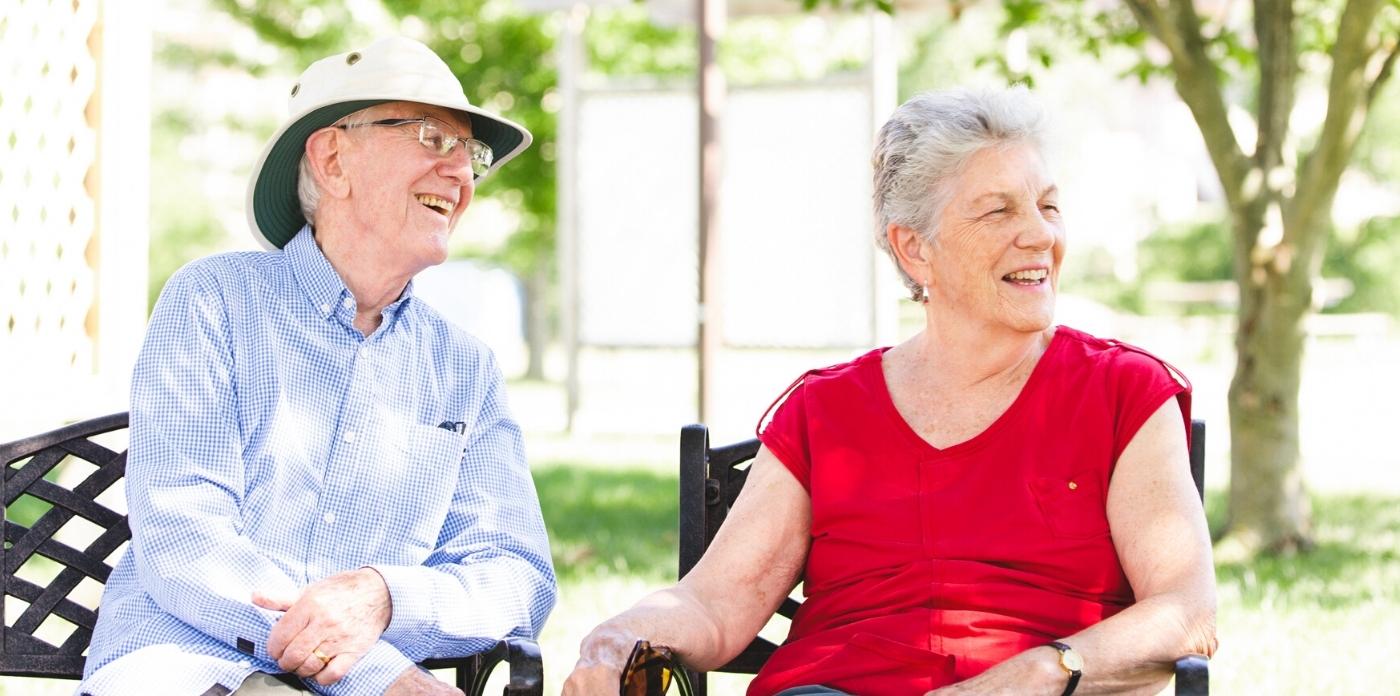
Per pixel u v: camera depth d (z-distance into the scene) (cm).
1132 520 238
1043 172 249
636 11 1720
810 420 260
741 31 1898
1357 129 637
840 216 1156
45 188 470
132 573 265
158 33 2178
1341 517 784
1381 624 511
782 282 1179
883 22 1123
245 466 259
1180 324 2509
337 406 266
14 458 271
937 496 247
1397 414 1434
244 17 1652
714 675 454
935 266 252
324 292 270
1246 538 669
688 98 1195
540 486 908
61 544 276
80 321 487
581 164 1231
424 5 1652
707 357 993
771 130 1168
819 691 240
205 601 243
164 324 260
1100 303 2767
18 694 444
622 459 1068
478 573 263
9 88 454
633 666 232
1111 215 3116
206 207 2247
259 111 2312
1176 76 677
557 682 438
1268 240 669
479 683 234
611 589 584
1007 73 683
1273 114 666
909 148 254
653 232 1220
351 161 274
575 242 1241
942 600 243
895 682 239
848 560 254
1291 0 659
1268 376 670
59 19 474
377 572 250
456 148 279
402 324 278
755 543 258
